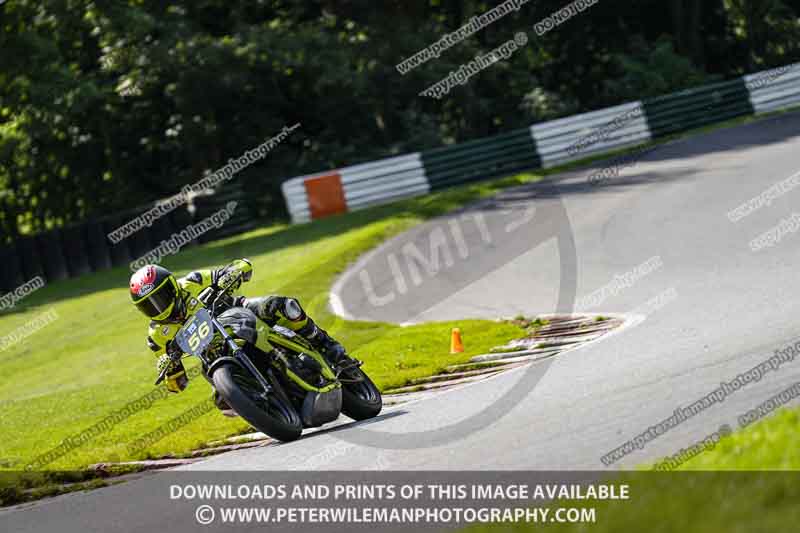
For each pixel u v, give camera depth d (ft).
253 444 96.37
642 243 183.52
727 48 460.55
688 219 194.90
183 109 357.41
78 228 298.35
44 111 337.11
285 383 90.74
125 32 333.21
